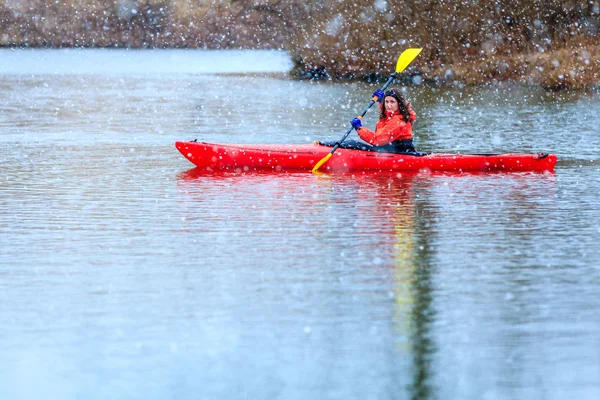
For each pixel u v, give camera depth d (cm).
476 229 2842
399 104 4009
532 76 9588
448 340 1872
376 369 1734
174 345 1850
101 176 3834
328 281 2275
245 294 2169
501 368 1734
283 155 4012
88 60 14325
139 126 5931
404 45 10906
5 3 16812
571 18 10150
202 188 3550
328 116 6725
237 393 1636
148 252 2550
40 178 3775
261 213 3077
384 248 2603
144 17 17188
